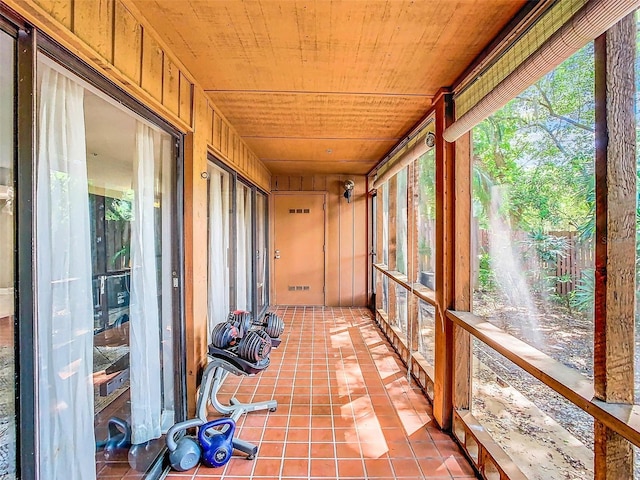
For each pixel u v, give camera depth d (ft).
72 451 4.32
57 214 4.03
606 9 3.26
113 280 5.32
